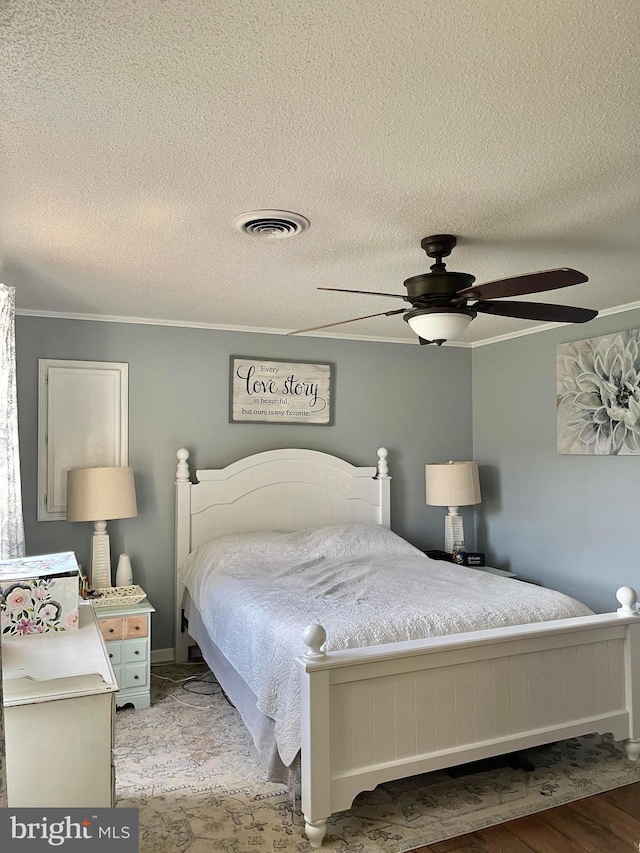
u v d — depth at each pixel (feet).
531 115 5.61
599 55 4.73
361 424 16.42
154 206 7.58
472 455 17.75
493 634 8.29
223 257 9.59
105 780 5.69
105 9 4.14
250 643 9.27
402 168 6.65
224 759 9.44
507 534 16.37
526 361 15.72
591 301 12.71
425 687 7.93
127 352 13.99
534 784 8.71
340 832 7.58
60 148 6.10
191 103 5.33
